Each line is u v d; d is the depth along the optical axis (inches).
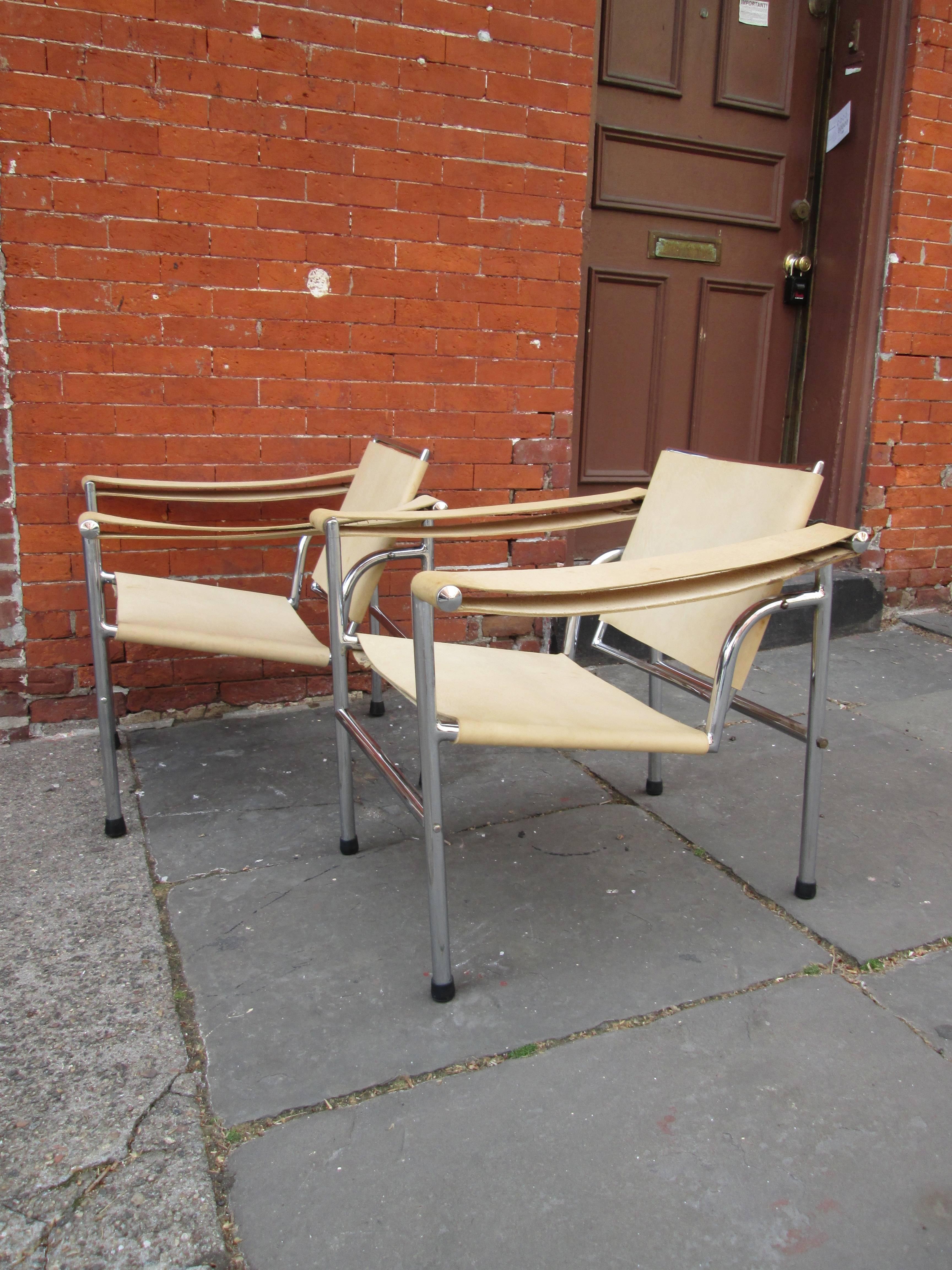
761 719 75.1
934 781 98.7
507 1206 47.3
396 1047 58.2
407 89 105.5
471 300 113.7
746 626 62.7
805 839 74.5
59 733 107.0
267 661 114.6
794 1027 60.6
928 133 135.6
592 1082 55.6
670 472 79.4
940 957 68.5
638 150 132.7
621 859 82.3
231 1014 61.2
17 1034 59.1
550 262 116.6
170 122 97.2
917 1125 52.7
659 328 139.7
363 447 112.7
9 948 67.9
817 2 139.0
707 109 135.6
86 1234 45.3
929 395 147.2
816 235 145.5
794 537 60.7
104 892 75.6
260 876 78.4
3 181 92.8
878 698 123.3
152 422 102.9
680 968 66.7
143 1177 48.5
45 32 91.5
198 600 92.2
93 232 96.7
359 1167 49.4
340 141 103.9
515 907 74.3
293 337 106.7
